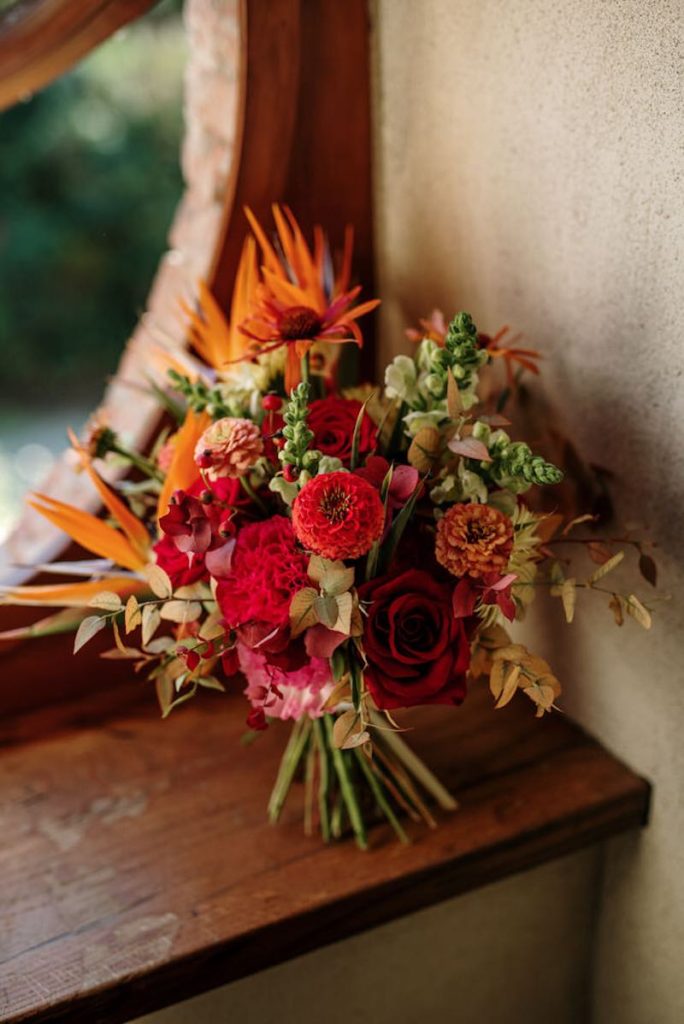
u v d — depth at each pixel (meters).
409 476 0.90
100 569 1.13
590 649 1.14
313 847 1.07
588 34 0.97
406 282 1.24
